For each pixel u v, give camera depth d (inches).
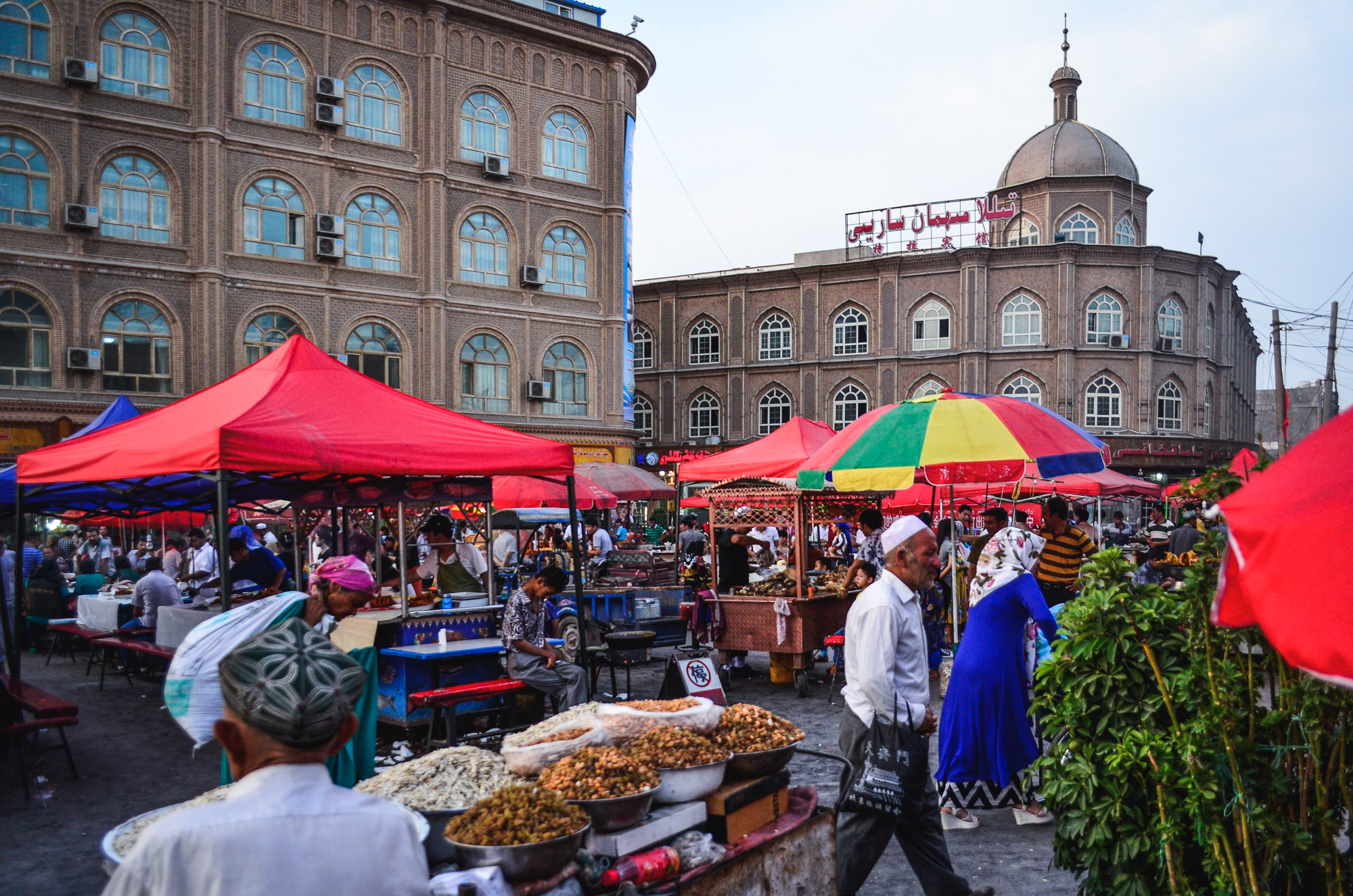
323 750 76.7
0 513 450.6
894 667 164.2
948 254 1717.5
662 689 173.2
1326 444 83.1
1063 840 161.9
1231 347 2005.4
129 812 262.4
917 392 1748.3
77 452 303.0
